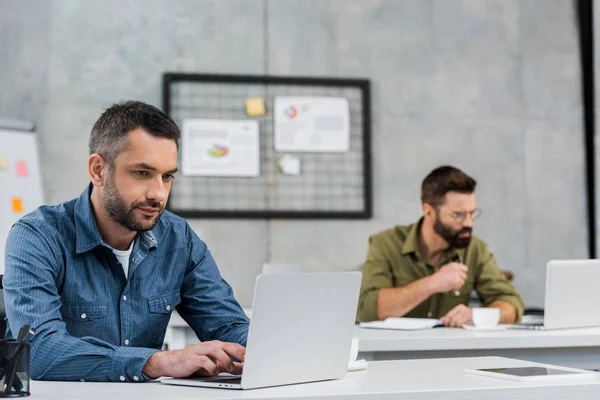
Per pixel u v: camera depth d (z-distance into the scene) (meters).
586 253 5.77
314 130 5.43
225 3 5.41
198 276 2.32
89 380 1.81
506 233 5.68
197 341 3.63
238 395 1.55
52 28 5.23
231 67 5.40
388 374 1.91
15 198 4.67
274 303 1.67
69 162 5.22
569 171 5.78
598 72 5.75
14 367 1.53
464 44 5.69
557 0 5.82
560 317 3.11
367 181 5.45
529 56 5.77
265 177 5.37
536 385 1.69
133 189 2.00
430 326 3.20
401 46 5.61
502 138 5.70
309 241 5.43
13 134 4.77
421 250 3.94
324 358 1.79
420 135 5.60
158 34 5.34
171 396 1.53
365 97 5.49
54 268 2.08
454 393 1.64
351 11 5.55
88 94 5.26
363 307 3.69
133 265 2.18
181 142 5.27
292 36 5.47
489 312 3.19
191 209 5.25
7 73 5.17
